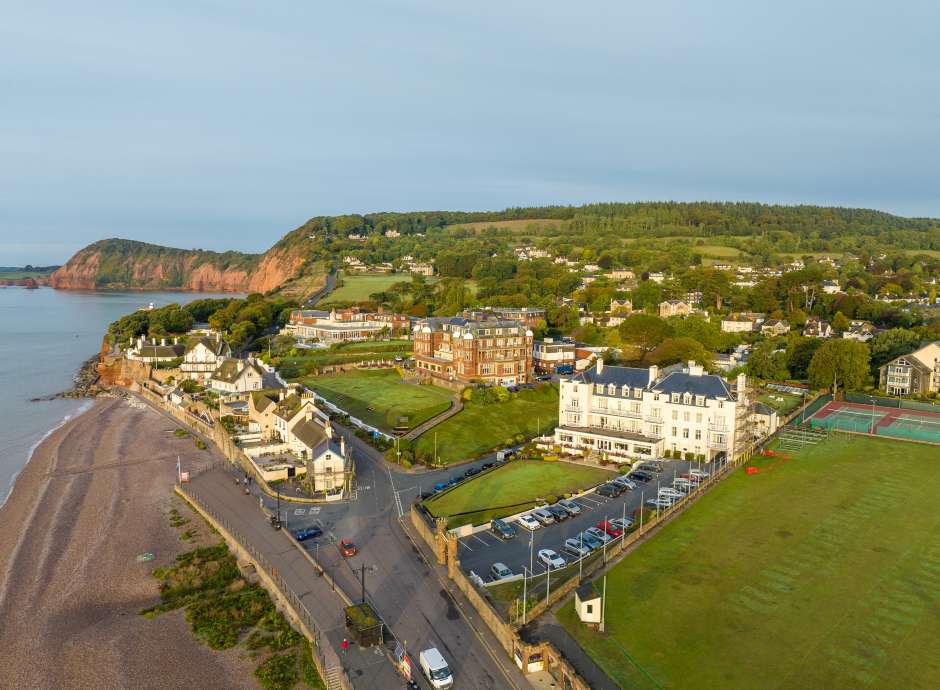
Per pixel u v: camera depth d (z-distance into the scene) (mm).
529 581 82250
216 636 78875
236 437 143000
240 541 98750
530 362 198750
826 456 126750
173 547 102812
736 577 82125
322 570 87688
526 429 153250
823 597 77500
